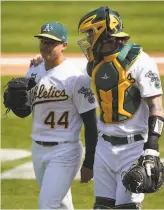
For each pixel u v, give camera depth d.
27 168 28.50
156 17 67.62
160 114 17.19
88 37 18.02
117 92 17.50
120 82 17.45
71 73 18.80
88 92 18.70
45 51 18.69
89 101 18.72
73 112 18.94
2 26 65.00
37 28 64.31
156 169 16.88
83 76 18.78
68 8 72.44
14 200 25.19
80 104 18.70
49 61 18.83
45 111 18.97
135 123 17.64
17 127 35.03
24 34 61.97
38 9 72.25
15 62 50.91
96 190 18.36
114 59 17.45
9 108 20.00
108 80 17.56
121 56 17.39
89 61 18.48
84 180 19.31
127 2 75.00
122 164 17.72
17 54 54.16
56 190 18.62
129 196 17.66
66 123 18.92
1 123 35.69
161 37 59.59
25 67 49.00
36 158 19.34
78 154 19.09
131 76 17.36
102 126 18.09
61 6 73.50
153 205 24.55
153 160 16.80
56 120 18.94
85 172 19.16
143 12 69.94
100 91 17.78
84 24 17.81
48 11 71.25
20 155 30.39
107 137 17.94
